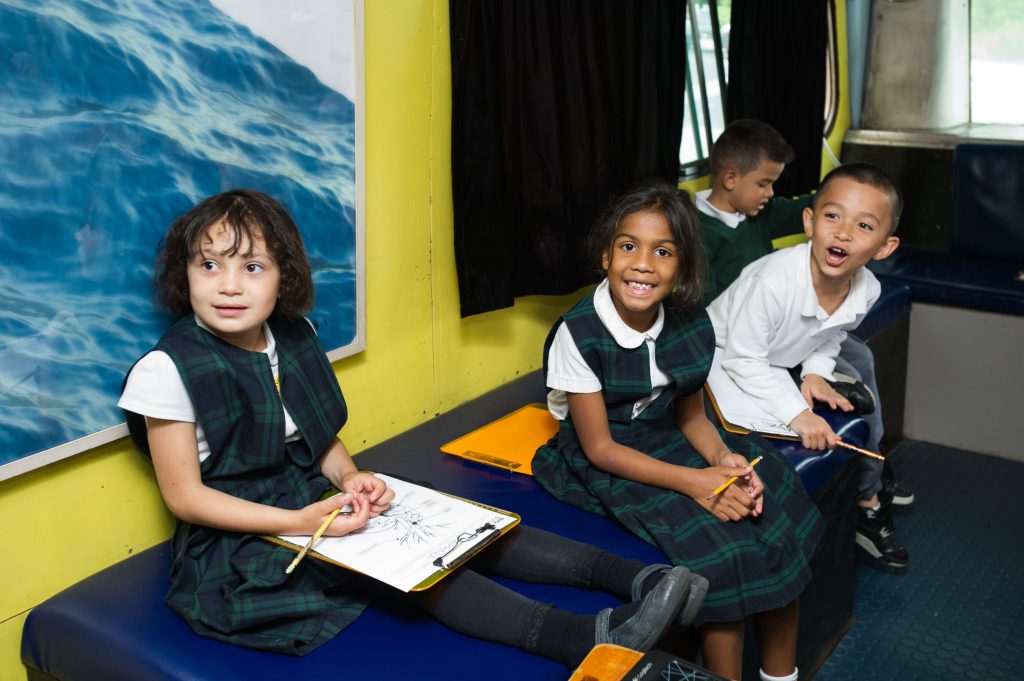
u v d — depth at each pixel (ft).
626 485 5.98
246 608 4.68
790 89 11.33
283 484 5.47
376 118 6.66
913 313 10.89
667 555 5.55
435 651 4.73
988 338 10.43
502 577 5.44
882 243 7.32
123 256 5.18
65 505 5.23
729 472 5.74
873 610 7.84
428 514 5.39
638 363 6.10
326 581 5.01
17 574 5.08
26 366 4.85
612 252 5.94
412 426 7.56
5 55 4.52
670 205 5.84
